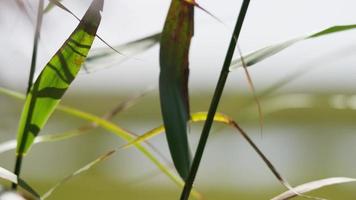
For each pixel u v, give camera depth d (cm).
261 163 203
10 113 118
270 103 126
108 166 200
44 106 106
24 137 107
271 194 201
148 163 193
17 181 98
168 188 195
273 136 205
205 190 205
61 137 115
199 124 192
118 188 190
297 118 204
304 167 204
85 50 101
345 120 205
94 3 99
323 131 205
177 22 104
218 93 102
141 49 109
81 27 100
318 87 196
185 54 104
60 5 95
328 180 106
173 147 104
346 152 204
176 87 105
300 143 205
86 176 200
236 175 204
